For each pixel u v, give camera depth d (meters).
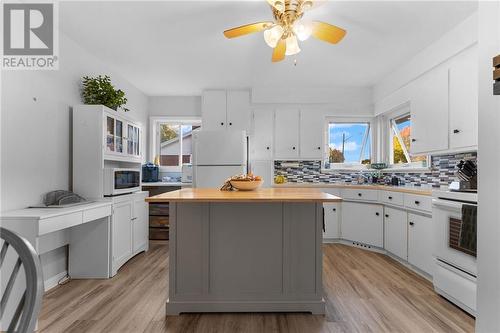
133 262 3.43
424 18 2.54
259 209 2.20
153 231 4.55
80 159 2.91
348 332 1.91
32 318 0.70
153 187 4.75
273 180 4.71
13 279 0.78
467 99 2.52
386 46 3.11
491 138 1.14
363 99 4.66
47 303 2.33
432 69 3.07
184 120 5.09
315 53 3.30
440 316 2.12
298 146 4.70
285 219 2.19
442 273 2.41
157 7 2.39
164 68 3.77
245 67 3.75
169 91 4.80
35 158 2.49
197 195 1.99
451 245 2.29
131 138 3.60
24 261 0.77
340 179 4.88
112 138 3.14
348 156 4.95
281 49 2.36
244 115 4.69
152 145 5.05
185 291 2.18
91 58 3.31
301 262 2.20
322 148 4.70
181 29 2.75
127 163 3.94
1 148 2.17
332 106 4.70
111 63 3.59
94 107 2.90
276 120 4.71
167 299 2.41
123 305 2.30
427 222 2.78
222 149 4.15
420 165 3.81
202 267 2.18
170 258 2.17
